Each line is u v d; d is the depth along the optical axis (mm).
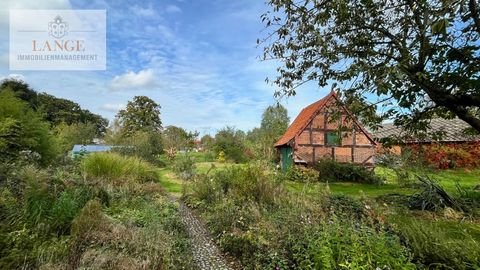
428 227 4023
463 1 3879
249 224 5273
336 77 6082
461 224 5551
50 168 9094
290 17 5926
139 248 3838
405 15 5586
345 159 17516
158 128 47375
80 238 3779
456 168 15648
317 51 6254
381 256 3246
